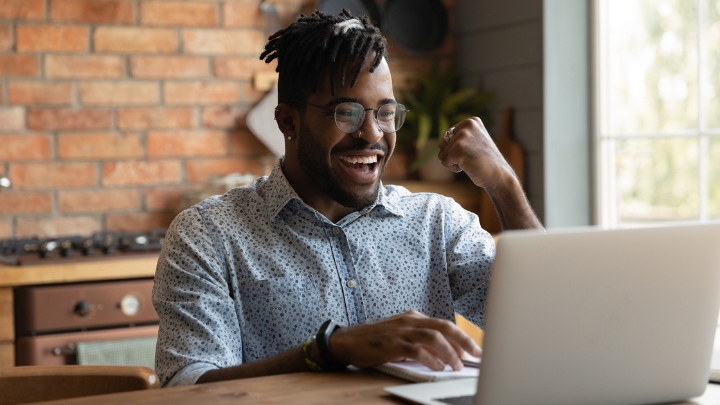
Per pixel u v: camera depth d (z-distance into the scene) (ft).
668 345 3.45
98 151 9.98
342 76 4.75
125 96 10.08
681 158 9.34
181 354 4.37
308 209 4.98
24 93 9.64
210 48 10.45
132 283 8.21
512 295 3.12
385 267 5.14
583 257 3.21
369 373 3.90
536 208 10.28
